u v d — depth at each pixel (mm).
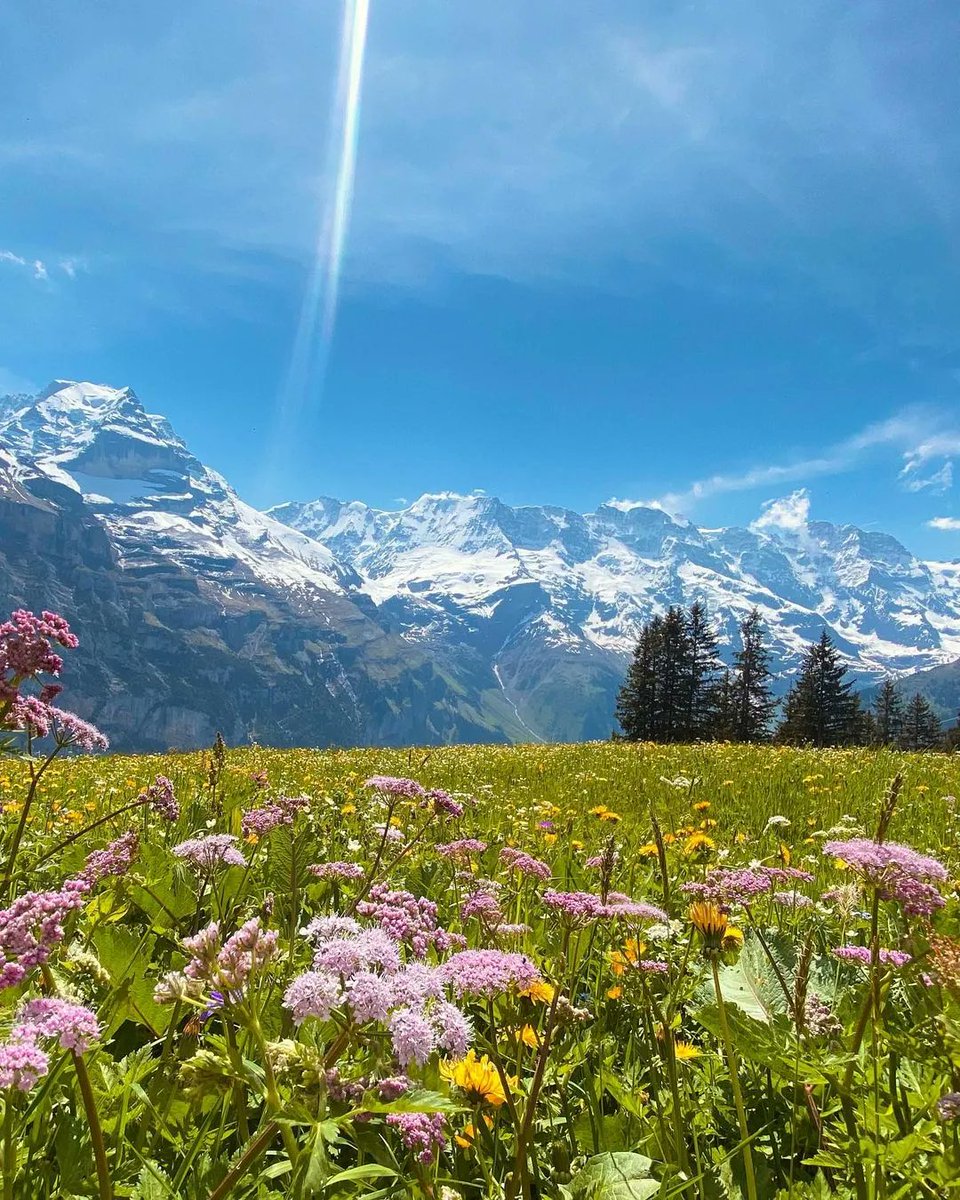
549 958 4223
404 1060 1785
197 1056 1828
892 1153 2170
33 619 3998
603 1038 3625
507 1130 2750
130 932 3334
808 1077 2508
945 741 146500
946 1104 2072
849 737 122875
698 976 3766
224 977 1849
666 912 3832
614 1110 3201
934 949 2346
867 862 2637
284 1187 2225
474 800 10891
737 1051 3227
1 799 7652
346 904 5090
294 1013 1823
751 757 22172
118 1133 2291
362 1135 2232
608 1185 2301
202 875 4574
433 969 2555
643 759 21438
